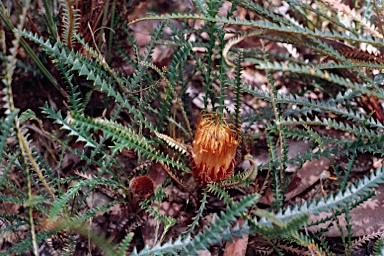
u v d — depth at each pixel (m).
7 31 0.62
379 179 0.44
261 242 0.54
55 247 0.55
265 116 0.61
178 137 0.62
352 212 0.54
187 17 0.49
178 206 0.58
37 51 0.64
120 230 0.56
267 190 0.57
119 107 0.54
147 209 0.50
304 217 0.39
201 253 0.53
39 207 0.50
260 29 0.55
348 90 0.59
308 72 0.45
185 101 0.63
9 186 0.50
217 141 0.50
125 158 0.62
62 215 0.50
